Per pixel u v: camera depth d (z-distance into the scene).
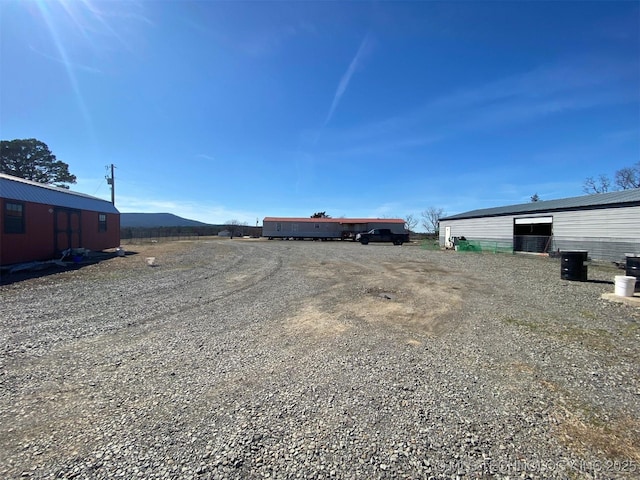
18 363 3.81
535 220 19.47
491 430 2.56
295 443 2.39
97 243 19.05
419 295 7.84
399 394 3.14
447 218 29.14
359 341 4.67
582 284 9.35
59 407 2.87
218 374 3.57
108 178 29.17
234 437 2.46
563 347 4.45
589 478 2.05
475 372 3.65
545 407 2.92
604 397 3.11
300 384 3.34
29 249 13.16
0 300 6.98
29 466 2.12
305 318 5.84
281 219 43.84
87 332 4.97
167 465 2.15
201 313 6.13
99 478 2.02
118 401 2.98
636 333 5.05
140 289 8.34
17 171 33.31
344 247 25.95
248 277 10.39
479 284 9.34
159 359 3.98
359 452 2.29
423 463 2.18
